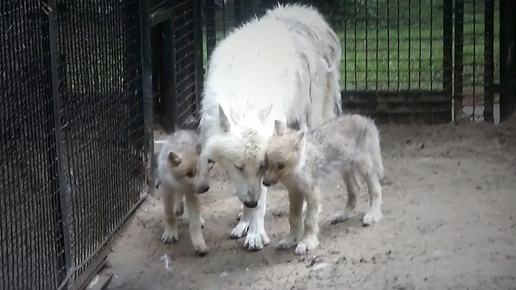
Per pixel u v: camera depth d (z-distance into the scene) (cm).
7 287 331
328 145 414
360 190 471
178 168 404
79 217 384
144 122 466
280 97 423
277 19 466
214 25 554
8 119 331
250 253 416
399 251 406
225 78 414
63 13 371
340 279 388
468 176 487
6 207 334
